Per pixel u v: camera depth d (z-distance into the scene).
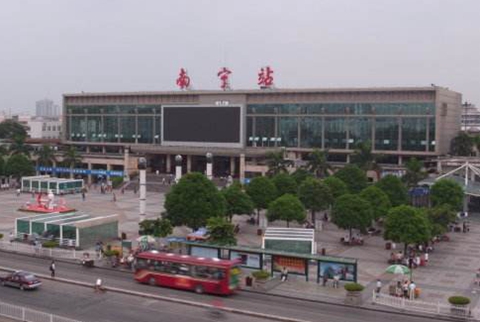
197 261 53.84
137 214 101.12
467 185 106.00
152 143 171.38
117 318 44.75
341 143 144.12
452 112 147.00
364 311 49.19
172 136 163.75
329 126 145.62
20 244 72.38
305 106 148.25
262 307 49.28
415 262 66.56
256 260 60.62
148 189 140.88
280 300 52.03
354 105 142.12
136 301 50.09
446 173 115.25
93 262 63.91
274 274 60.25
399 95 136.75
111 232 79.25
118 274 60.38
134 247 72.69
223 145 155.50
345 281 56.59
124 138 176.62
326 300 52.16
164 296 51.62
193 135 160.12
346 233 88.31
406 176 102.69
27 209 102.50
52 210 100.81
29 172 141.25
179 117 162.25
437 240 81.94
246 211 83.88
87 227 74.75
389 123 138.12
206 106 158.00
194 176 74.69
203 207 72.38
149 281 55.81
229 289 52.59
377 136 139.75
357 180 99.19
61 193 131.25
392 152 137.88
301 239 67.00
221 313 47.12
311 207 88.81
